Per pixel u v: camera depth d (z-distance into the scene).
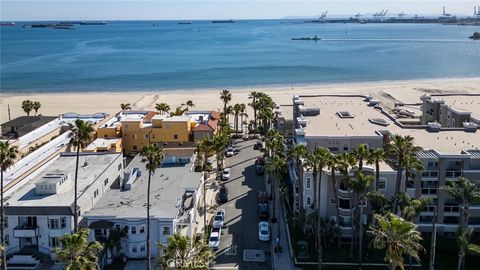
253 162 119.38
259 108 142.88
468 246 62.94
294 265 72.12
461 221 72.44
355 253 74.75
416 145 81.88
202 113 143.38
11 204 73.81
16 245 73.75
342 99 122.56
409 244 50.41
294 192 85.88
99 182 85.31
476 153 77.50
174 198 80.69
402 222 49.81
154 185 86.62
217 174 110.00
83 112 180.88
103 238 72.81
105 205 77.88
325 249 76.25
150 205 77.75
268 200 93.25
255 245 78.31
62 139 111.62
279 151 88.62
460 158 75.19
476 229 75.69
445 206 76.75
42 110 185.38
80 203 76.31
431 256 66.44
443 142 84.69
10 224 73.19
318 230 69.88
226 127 129.12
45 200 75.25
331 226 77.06
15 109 188.38
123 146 121.75
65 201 74.94
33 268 71.19
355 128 92.88
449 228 76.62
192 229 78.69
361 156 71.38
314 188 72.44
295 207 85.69
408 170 70.25
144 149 68.81
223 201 94.56
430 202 70.12
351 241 75.94
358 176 68.69
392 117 102.00
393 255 49.47
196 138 123.00
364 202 76.38
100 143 112.69
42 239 73.56
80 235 51.72
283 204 91.25
